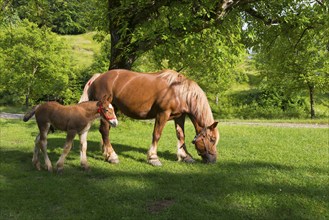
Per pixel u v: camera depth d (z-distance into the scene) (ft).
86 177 22.47
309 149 33.22
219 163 26.68
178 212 16.71
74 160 26.73
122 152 30.12
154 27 33.76
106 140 26.40
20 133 41.01
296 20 42.29
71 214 16.38
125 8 34.53
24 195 18.61
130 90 25.39
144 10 36.04
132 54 35.76
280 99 117.70
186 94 25.31
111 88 25.91
